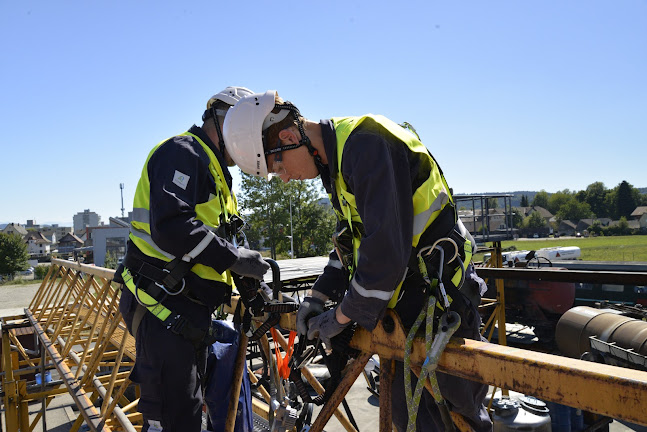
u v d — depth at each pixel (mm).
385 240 1298
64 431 10578
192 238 1725
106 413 3037
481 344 1249
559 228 147125
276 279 2062
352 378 1623
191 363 1903
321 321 1578
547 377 1043
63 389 7551
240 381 2229
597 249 78500
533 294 11570
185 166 1815
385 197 1311
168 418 1879
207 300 1924
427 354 1292
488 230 11578
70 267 6125
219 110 2025
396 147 1384
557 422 4895
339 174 1485
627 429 6891
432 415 1685
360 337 1597
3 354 7961
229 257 1790
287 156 1668
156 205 1743
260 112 1674
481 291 1733
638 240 102562
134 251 1904
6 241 71500
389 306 1560
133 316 1934
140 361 1923
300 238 43969
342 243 1657
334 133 1549
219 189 1977
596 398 956
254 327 2320
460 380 1595
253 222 43562
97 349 3889
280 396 2074
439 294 1414
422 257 1479
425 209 1443
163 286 1855
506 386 1129
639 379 897
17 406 7855
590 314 7207
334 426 8203
